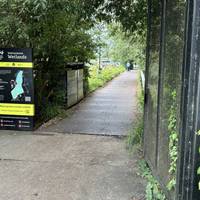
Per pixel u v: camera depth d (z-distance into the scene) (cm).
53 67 939
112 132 736
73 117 923
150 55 479
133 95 1536
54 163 523
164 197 365
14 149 597
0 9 632
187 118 276
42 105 900
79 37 1002
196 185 279
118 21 788
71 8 659
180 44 298
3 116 743
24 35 652
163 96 377
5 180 454
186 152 278
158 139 398
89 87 1647
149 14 488
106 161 534
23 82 731
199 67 268
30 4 552
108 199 399
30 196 407
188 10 269
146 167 479
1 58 731
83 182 448
